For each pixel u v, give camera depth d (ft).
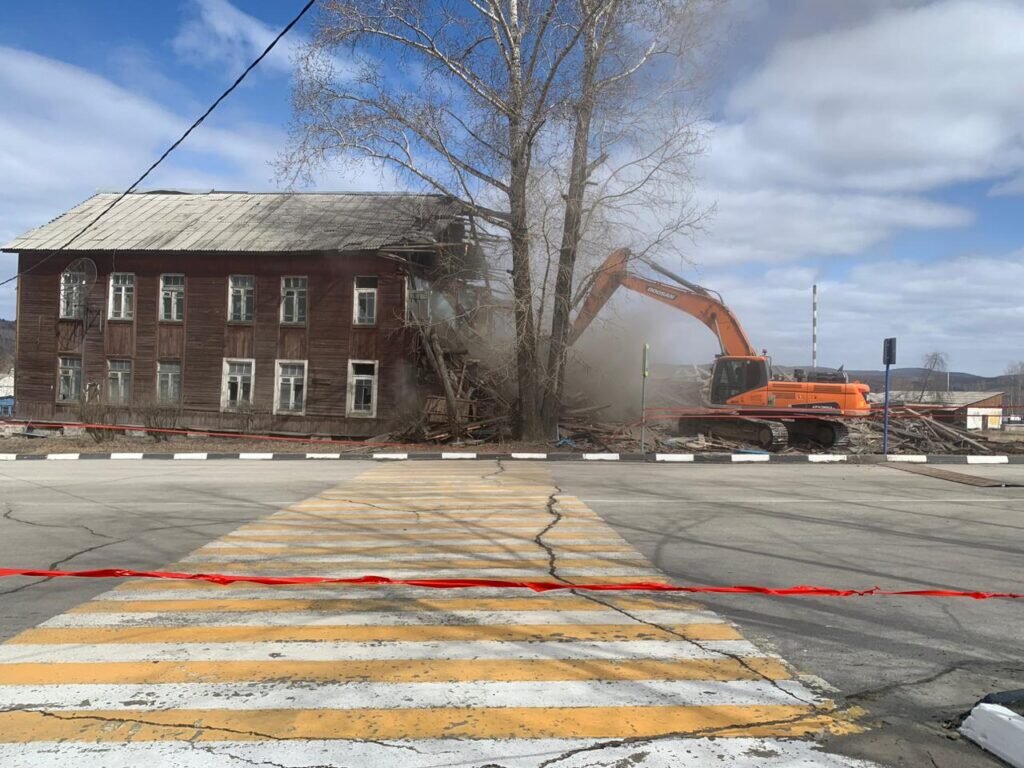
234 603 17.38
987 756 10.45
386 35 64.34
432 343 75.92
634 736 10.85
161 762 9.97
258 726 11.06
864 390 68.85
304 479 43.96
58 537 25.48
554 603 17.53
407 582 19.30
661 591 18.75
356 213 93.81
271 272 88.28
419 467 52.65
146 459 61.82
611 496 36.06
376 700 12.01
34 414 92.84
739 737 10.88
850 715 11.69
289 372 88.07
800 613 17.04
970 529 27.96
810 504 33.88
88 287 91.20
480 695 12.23
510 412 75.41
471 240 78.64
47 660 13.71
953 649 14.78
